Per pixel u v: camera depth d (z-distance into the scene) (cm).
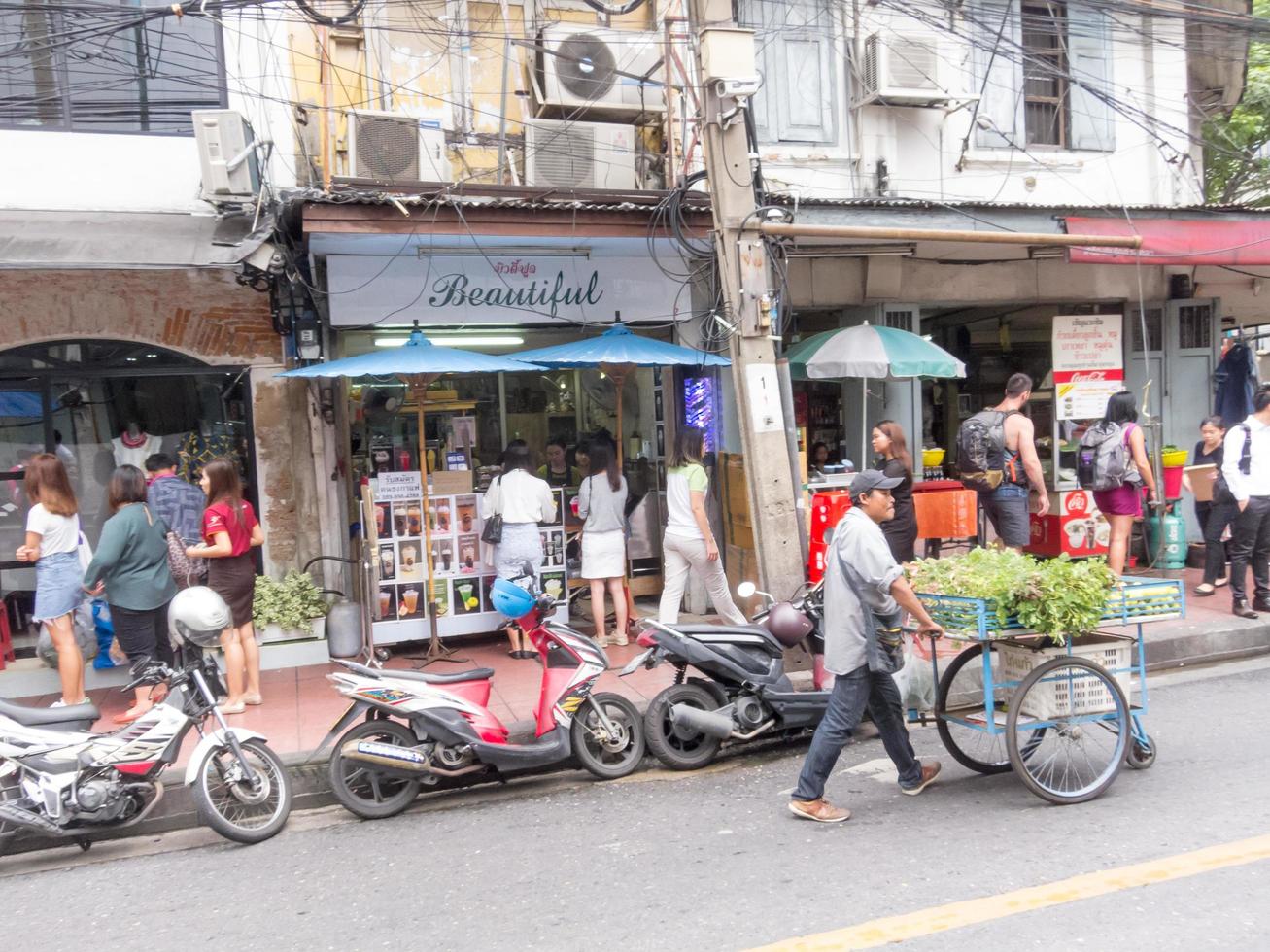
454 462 866
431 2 895
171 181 829
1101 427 815
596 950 363
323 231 720
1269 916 359
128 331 815
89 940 404
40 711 510
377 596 807
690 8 750
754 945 358
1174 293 1104
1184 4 1053
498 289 851
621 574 838
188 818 550
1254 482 806
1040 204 941
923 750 598
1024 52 962
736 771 586
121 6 823
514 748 551
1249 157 1221
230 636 686
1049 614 470
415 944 379
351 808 530
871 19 1005
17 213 788
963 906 379
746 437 742
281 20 832
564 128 875
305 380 854
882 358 848
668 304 901
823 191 995
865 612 472
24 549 649
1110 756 536
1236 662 773
